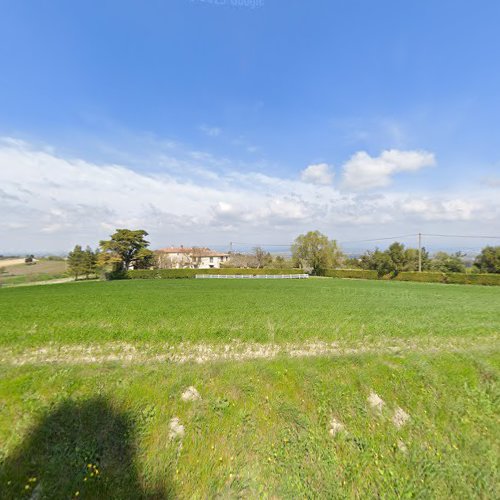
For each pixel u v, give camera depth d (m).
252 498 3.67
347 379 5.80
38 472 3.73
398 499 3.75
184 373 5.70
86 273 49.69
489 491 3.90
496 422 5.10
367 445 4.52
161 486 3.72
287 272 55.56
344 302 18.00
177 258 80.62
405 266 48.03
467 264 48.31
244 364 6.32
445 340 9.65
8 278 44.53
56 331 9.91
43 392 4.96
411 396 5.50
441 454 4.45
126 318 12.21
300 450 4.34
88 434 4.27
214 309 14.69
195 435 4.44
